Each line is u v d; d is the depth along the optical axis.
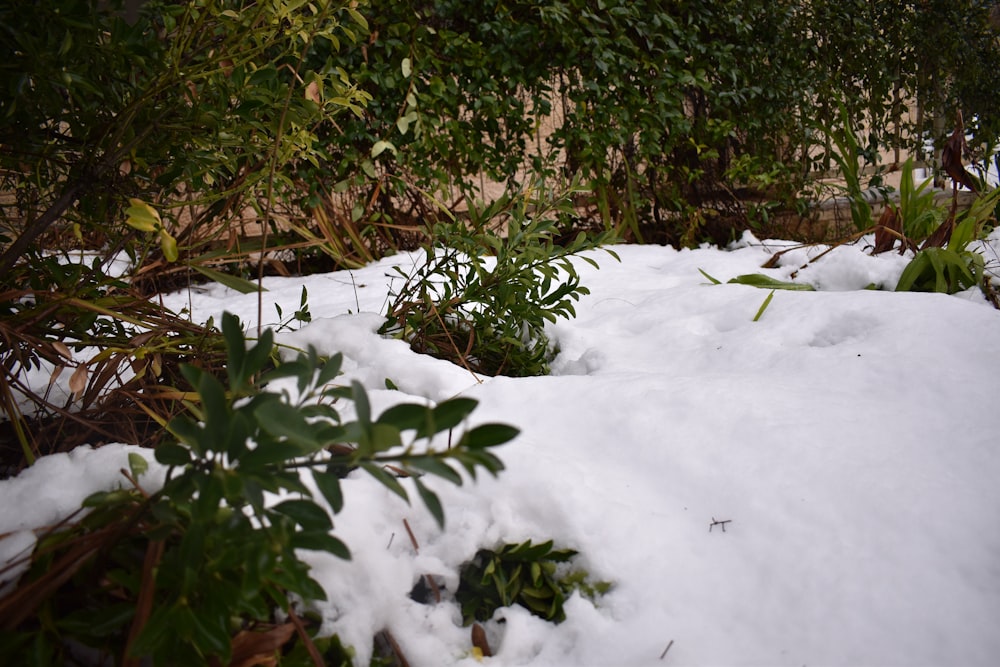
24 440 1.33
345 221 3.76
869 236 3.76
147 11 1.64
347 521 1.22
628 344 2.30
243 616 1.08
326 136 3.72
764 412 1.55
